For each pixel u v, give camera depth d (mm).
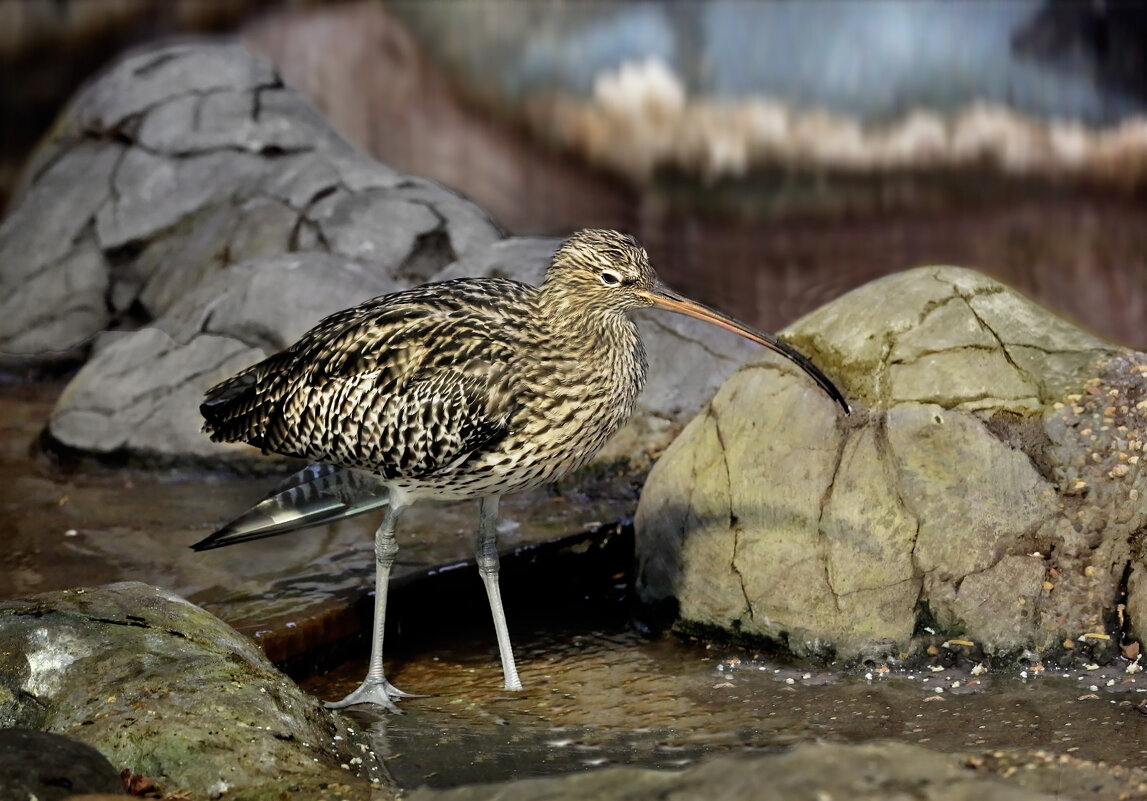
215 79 19406
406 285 16750
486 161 24219
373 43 24547
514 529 12289
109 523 12578
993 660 9789
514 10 23969
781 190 23516
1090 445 10211
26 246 18609
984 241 22516
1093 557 9914
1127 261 21922
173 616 9188
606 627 11281
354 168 18203
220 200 18250
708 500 10930
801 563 10344
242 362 14547
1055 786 7301
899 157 23203
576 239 10039
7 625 8961
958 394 10500
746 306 20781
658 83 23734
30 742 7445
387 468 10047
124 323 18031
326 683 10305
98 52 25438
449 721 9453
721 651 10609
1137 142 22547
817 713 9320
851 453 10461
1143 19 22328
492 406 9734
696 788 7023
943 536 10031
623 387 10180
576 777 7344
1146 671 9445
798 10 23172
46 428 14570
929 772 7035
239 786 7781
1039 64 22719
